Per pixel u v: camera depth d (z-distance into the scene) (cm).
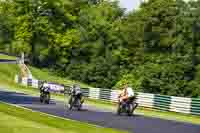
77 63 19638
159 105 7931
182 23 19575
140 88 13950
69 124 4256
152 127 4859
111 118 5647
